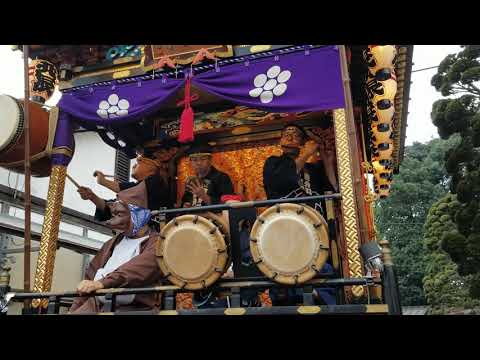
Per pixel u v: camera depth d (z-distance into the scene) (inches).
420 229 1222.3
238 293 111.1
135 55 196.5
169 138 259.4
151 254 138.9
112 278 130.1
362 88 228.2
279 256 108.2
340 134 155.9
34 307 171.6
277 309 103.3
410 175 1331.2
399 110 278.8
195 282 113.7
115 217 160.2
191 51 182.7
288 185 168.2
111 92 193.2
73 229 386.6
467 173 524.4
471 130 533.6
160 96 182.2
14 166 197.2
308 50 165.5
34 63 211.3
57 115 199.9
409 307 1072.2
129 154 273.1
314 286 107.5
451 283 693.3
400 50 209.6
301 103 159.8
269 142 245.3
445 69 602.2
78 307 150.1
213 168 221.9
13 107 187.6
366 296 125.3
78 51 202.8
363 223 139.5
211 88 173.0
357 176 141.3
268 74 167.0
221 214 129.7
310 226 109.0
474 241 475.2
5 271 140.7
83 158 444.5
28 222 147.0
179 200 251.9
